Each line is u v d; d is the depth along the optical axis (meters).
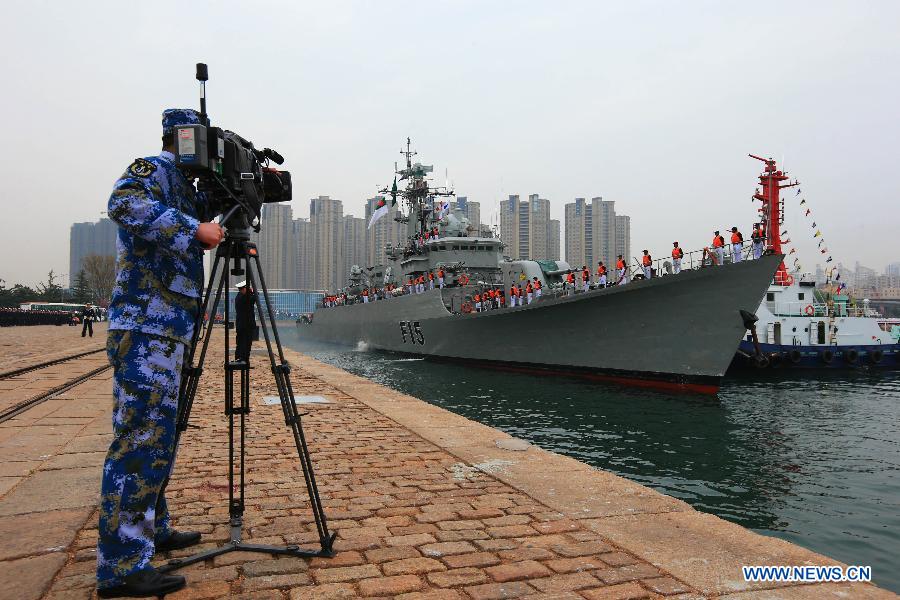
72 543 3.35
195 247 2.91
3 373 13.03
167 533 3.21
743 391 22.97
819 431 14.96
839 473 10.99
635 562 3.13
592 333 22.59
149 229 2.65
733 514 8.75
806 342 32.25
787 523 8.30
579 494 4.42
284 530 3.62
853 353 30.53
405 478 4.96
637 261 21.75
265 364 17.97
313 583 2.84
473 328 28.61
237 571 2.97
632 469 11.41
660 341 20.39
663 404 18.56
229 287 3.18
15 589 2.71
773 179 34.16
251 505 4.15
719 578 2.92
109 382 12.23
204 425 7.63
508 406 18.56
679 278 19.22
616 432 14.82
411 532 3.60
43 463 5.33
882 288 107.94
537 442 13.80
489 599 2.67
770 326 31.86
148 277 2.77
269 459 5.68
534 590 2.77
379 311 40.53
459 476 5.03
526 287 27.92
